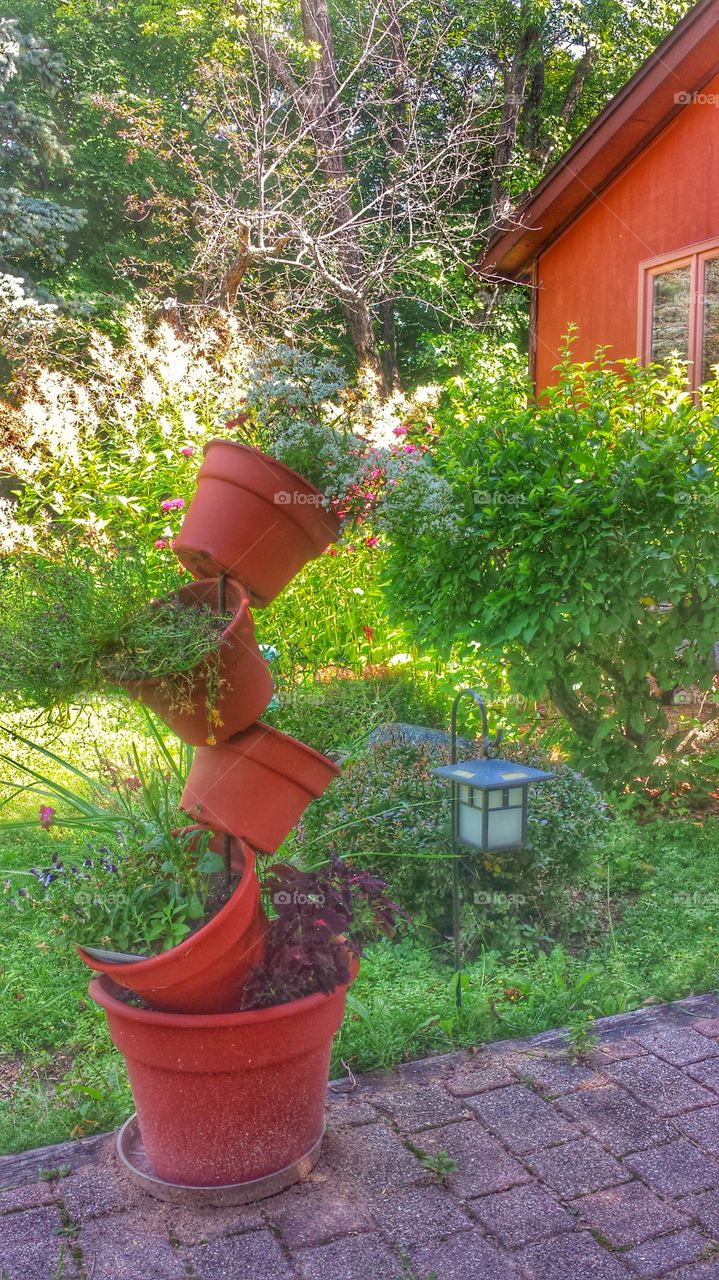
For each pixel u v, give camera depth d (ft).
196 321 41.29
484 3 55.93
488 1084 9.82
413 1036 10.64
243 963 7.97
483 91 59.16
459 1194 8.26
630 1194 8.23
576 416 17.13
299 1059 8.18
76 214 49.37
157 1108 8.11
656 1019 11.09
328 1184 8.39
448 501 9.61
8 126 51.21
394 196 47.85
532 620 15.84
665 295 27.91
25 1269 7.48
